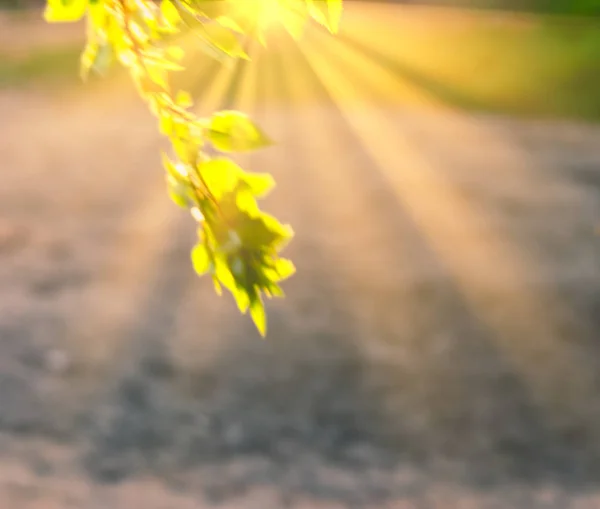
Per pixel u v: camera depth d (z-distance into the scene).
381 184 14.59
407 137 18.45
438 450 7.27
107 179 14.66
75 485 6.35
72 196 13.55
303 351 8.71
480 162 16.28
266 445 7.23
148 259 10.88
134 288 9.99
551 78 22.00
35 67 24.67
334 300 9.85
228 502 6.32
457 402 7.94
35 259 10.88
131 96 22.41
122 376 8.11
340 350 8.78
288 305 9.69
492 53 23.36
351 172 15.38
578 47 23.06
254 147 0.98
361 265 10.90
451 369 8.49
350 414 7.74
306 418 7.66
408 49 23.56
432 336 9.13
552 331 9.23
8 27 30.17
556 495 6.59
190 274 10.38
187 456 6.98
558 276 10.56
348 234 12.09
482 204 13.53
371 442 7.36
